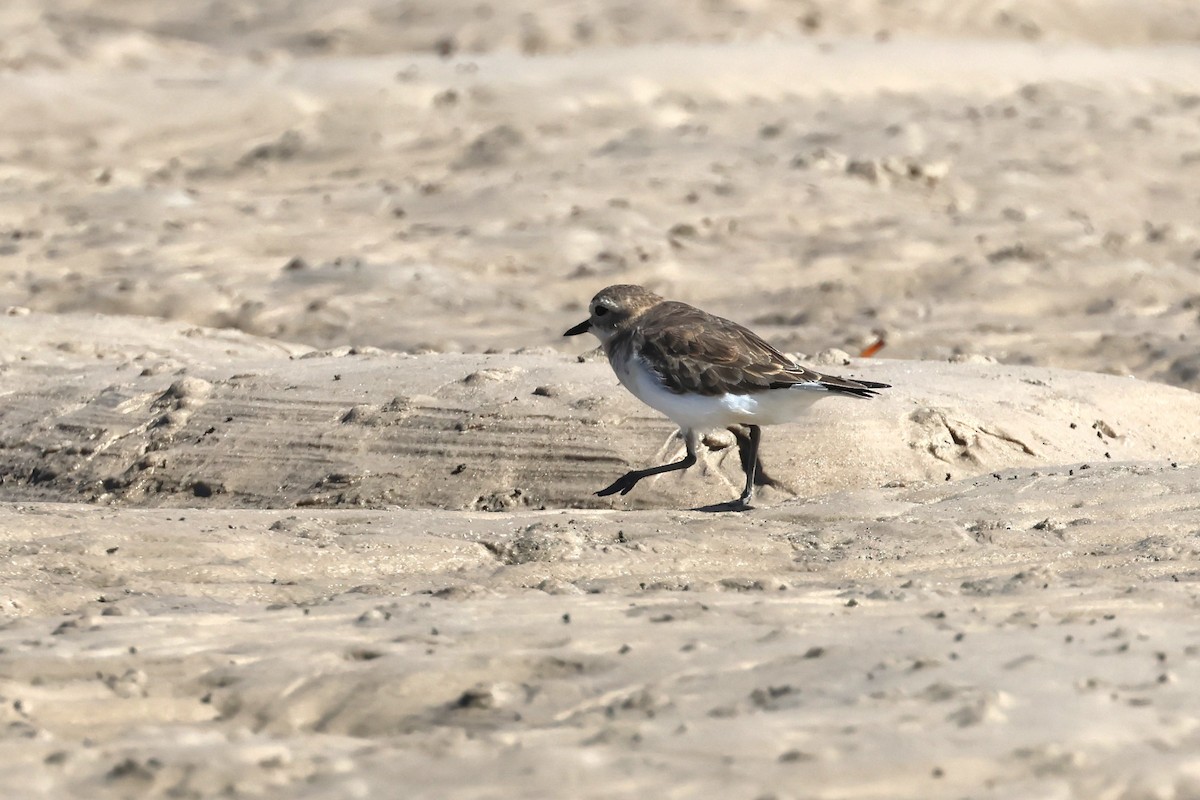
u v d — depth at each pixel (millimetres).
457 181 26812
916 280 21828
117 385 14453
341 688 6984
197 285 20938
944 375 13938
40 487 13344
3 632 7879
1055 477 11406
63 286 20969
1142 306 21000
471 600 8453
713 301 21109
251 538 10078
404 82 34031
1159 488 11055
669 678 6902
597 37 43625
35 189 26969
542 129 31219
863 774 5680
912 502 11078
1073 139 28625
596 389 12992
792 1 46594
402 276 21344
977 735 5996
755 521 10688
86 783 5824
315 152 30344
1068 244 22984
